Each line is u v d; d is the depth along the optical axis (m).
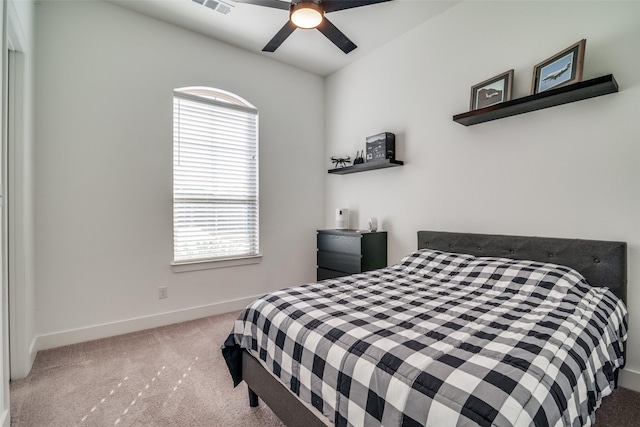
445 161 2.82
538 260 2.19
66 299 2.47
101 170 2.61
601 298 1.72
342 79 3.89
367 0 2.06
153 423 1.58
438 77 2.86
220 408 1.71
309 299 1.71
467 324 1.35
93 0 2.57
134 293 2.77
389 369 1.01
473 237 2.56
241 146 3.46
